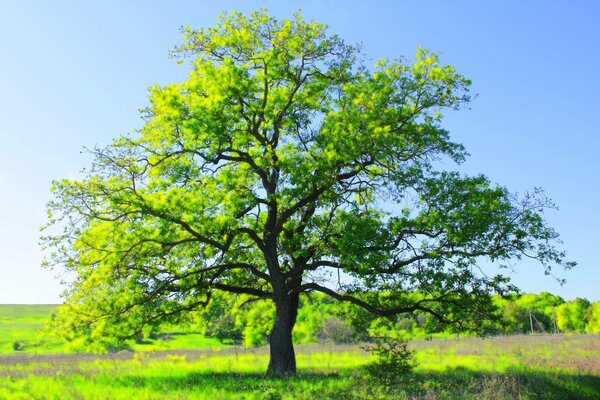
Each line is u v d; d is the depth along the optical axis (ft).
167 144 78.02
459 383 61.41
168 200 71.10
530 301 384.06
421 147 80.33
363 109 80.94
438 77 79.71
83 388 58.34
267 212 85.66
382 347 64.08
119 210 73.82
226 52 86.07
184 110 74.38
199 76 82.84
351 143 73.41
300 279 85.87
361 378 58.75
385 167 79.77
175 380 68.18
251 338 164.04
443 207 71.10
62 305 76.43
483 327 77.77
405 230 72.28
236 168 88.69
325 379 65.62
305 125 83.35
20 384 62.95
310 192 78.23
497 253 68.64
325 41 84.69
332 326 177.47
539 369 76.59
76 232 72.49
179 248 82.38
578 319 331.98
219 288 81.76
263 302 99.96
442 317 78.54
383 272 73.41
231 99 79.15
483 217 68.03
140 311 76.18
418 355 111.75
